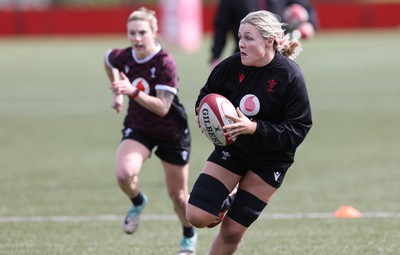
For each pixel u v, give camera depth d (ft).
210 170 64.08
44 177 117.70
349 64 301.84
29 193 106.42
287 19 112.47
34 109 197.06
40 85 250.16
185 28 381.60
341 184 110.93
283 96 62.44
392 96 210.79
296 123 62.18
